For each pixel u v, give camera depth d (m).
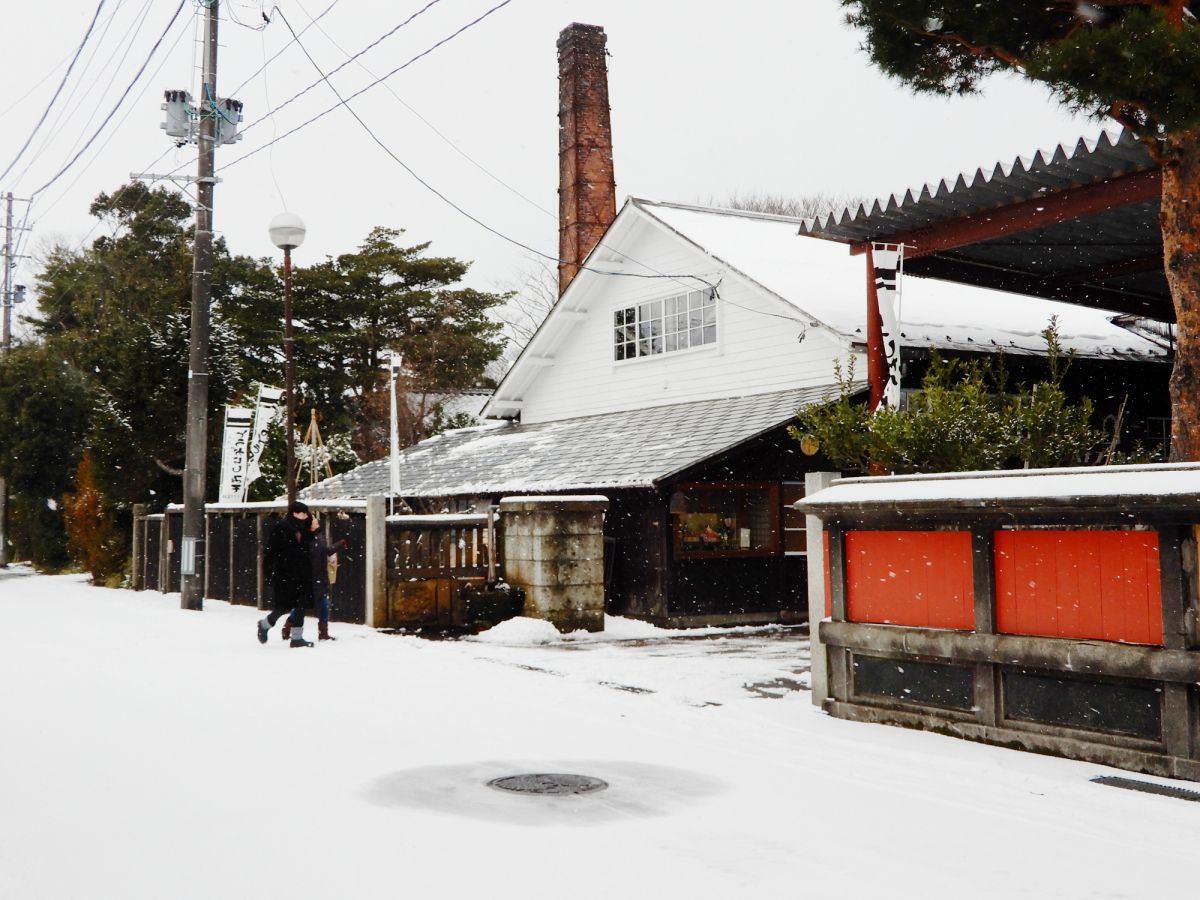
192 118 20.77
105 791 6.66
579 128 27.62
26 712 9.37
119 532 29.23
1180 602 6.77
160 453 27.00
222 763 7.42
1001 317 19.28
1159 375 19.86
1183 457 9.04
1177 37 7.57
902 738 8.19
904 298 19.20
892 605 8.75
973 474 8.19
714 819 6.07
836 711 9.15
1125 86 7.77
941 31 9.75
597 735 8.44
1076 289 17.27
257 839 5.67
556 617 15.48
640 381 22.64
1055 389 11.53
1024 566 7.77
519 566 16.09
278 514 19.52
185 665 12.47
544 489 18.42
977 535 8.02
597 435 21.23
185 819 6.05
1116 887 4.95
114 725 8.78
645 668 12.07
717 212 24.08
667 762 7.50
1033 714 7.68
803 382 18.56
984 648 7.89
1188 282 9.02
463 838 5.70
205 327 20.70
